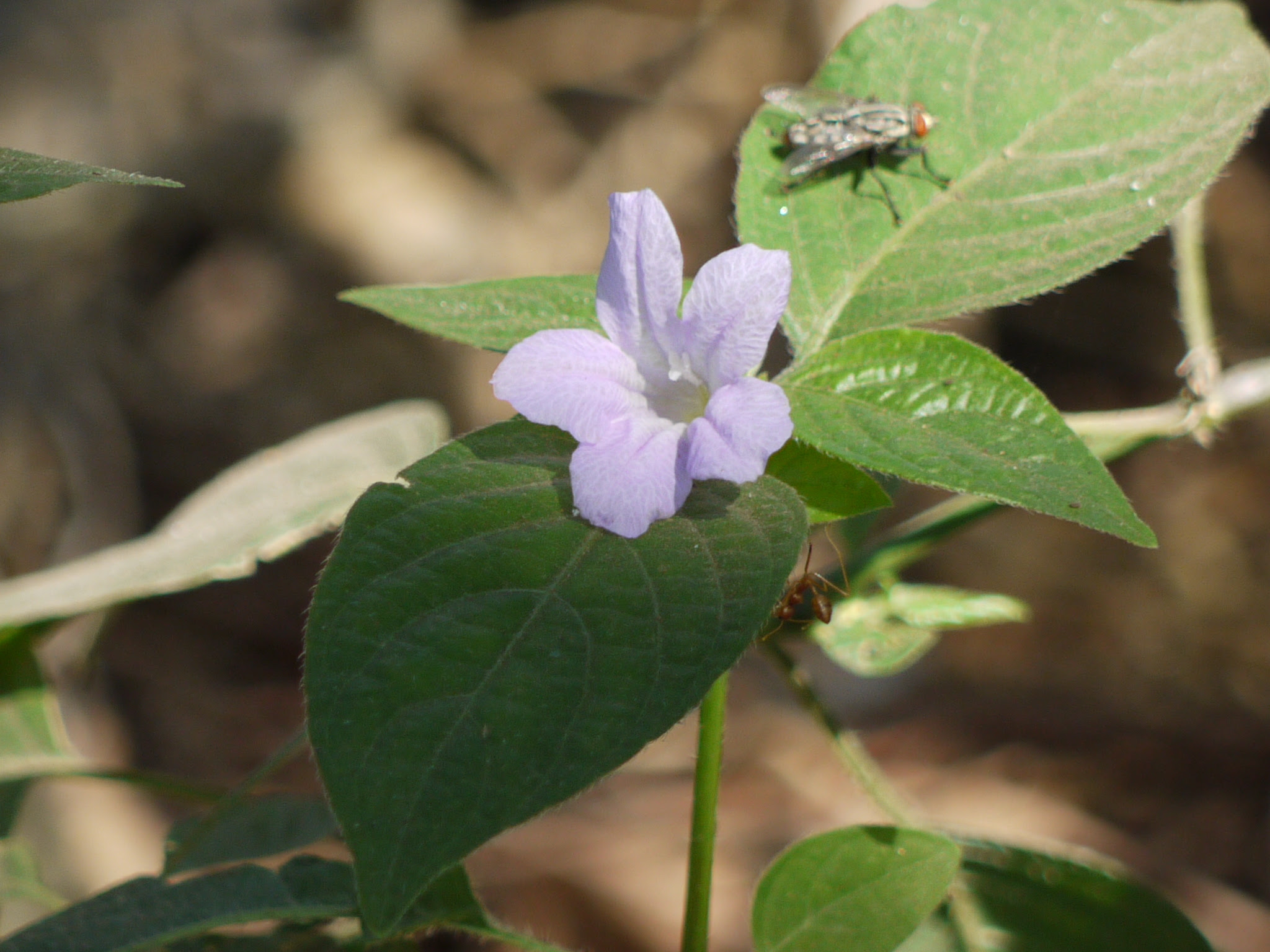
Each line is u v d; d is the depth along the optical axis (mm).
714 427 151
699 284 157
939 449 152
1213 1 178
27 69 443
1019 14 179
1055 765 379
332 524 203
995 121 176
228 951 177
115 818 296
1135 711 393
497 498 147
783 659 183
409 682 136
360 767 133
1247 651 398
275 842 194
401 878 130
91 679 220
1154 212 170
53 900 202
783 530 146
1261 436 437
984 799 368
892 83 179
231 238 455
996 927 188
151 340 434
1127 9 178
